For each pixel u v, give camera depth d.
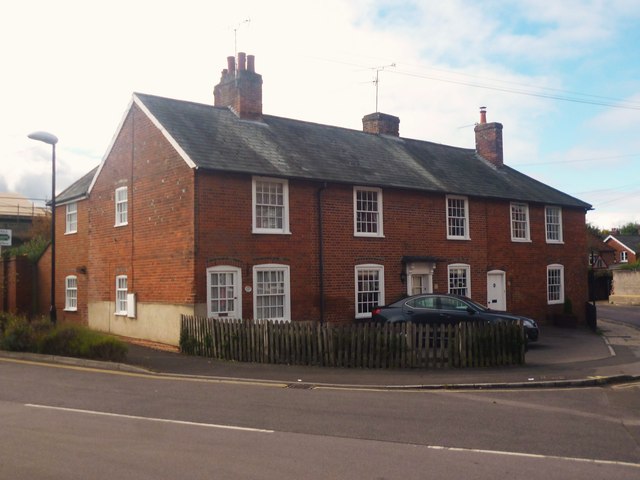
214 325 16.83
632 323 29.80
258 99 22.94
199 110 21.70
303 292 20.27
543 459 7.39
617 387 12.98
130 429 8.76
